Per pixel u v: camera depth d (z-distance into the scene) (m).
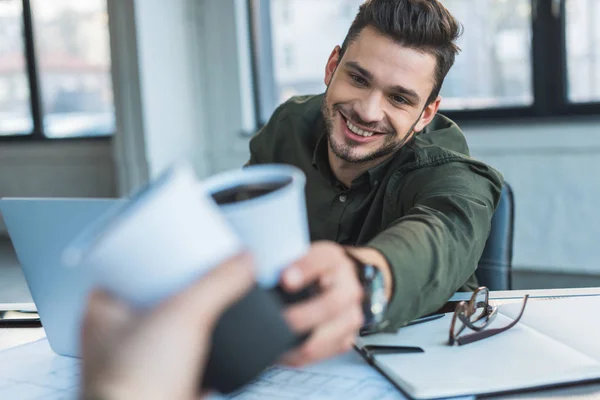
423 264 0.63
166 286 0.28
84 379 0.27
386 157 1.06
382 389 0.59
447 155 0.98
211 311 0.29
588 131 3.00
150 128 3.59
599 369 0.61
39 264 0.65
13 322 0.86
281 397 0.58
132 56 3.53
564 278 3.09
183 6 3.73
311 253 0.41
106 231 0.28
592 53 3.01
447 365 0.62
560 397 0.58
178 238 0.28
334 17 3.51
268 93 3.76
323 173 1.17
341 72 0.98
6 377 0.66
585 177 3.05
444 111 3.30
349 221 1.14
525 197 3.18
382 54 0.92
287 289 0.39
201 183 0.40
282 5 3.62
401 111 0.96
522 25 3.10
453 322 0.68
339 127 1.00
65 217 0.62
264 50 3.71
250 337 0.33
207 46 3.76
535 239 3.19
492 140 3.18
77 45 4.09
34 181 4.27
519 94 3.16
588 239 3.08
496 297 0.89
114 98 3.66
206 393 0.35
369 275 0.50
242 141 3.77
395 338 0.71
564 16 3.02
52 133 4.23
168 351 0.27
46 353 0.73
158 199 0.28
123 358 0.27
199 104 3.83
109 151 4.06
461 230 0.79
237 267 0.29
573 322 0.75
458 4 3.19
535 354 0.65
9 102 4.26
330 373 0.63
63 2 4.07
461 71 3.24
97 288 0.28
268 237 0.38
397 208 1.02
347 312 0.41
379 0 0.93
